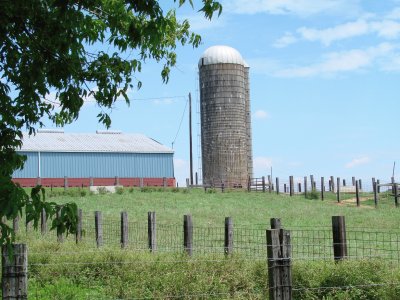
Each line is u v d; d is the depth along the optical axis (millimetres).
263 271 11625
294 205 40281
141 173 64625
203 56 64750
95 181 62062
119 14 8508
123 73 9156
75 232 6309
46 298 10695
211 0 7312
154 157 65562
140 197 43062
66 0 6824
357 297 10062
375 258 11734
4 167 7434
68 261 12898
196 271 11367
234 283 11039
